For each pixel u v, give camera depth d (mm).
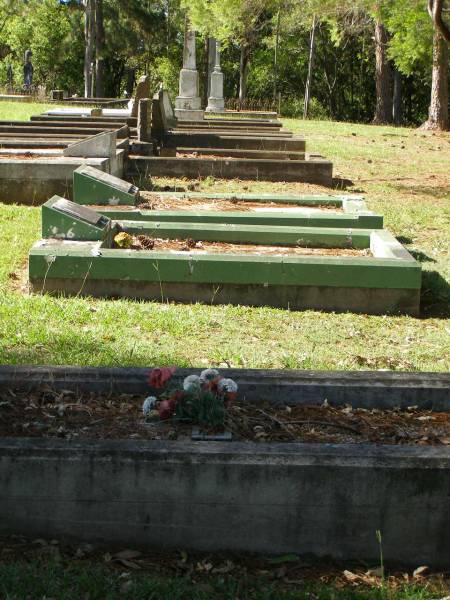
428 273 9664
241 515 3896
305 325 7543
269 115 34031
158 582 3576
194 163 15344
